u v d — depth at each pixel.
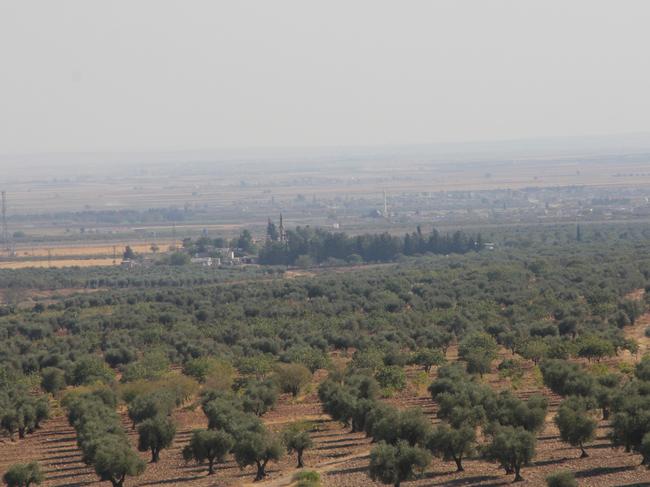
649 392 135.00
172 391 166.38
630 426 117.69
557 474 105.06
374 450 113.00
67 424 167.50
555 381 152.38
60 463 139.38
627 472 112.44
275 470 125.81
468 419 130.12
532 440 114.12
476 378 166.88
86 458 126.88
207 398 160.38
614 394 135.25
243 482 121.62
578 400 130.00
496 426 120.94
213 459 131.38
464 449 119.12
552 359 171.38
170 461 136.12
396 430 123.06
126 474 123.44
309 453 133.25
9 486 123.12
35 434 160.62
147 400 154.75
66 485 126.94
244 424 131.00
